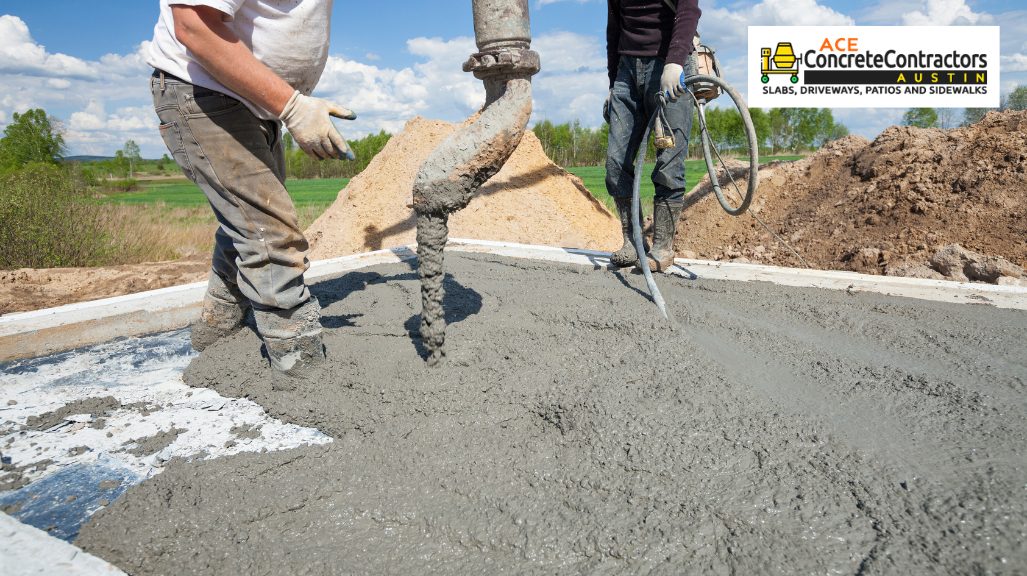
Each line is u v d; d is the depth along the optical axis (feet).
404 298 10.68
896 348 7.84
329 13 6.65
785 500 4.78
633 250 12.18
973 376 6.82
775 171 20.15
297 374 7.48
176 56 6.14
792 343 7.95
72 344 9.84
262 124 6.75
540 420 6.51
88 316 10.03
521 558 4.58
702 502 4.84
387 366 7.69
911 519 4.45
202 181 6.57
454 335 8.54
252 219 6.68
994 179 15.33
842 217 17.12
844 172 18.95
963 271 13.20
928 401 6.16
